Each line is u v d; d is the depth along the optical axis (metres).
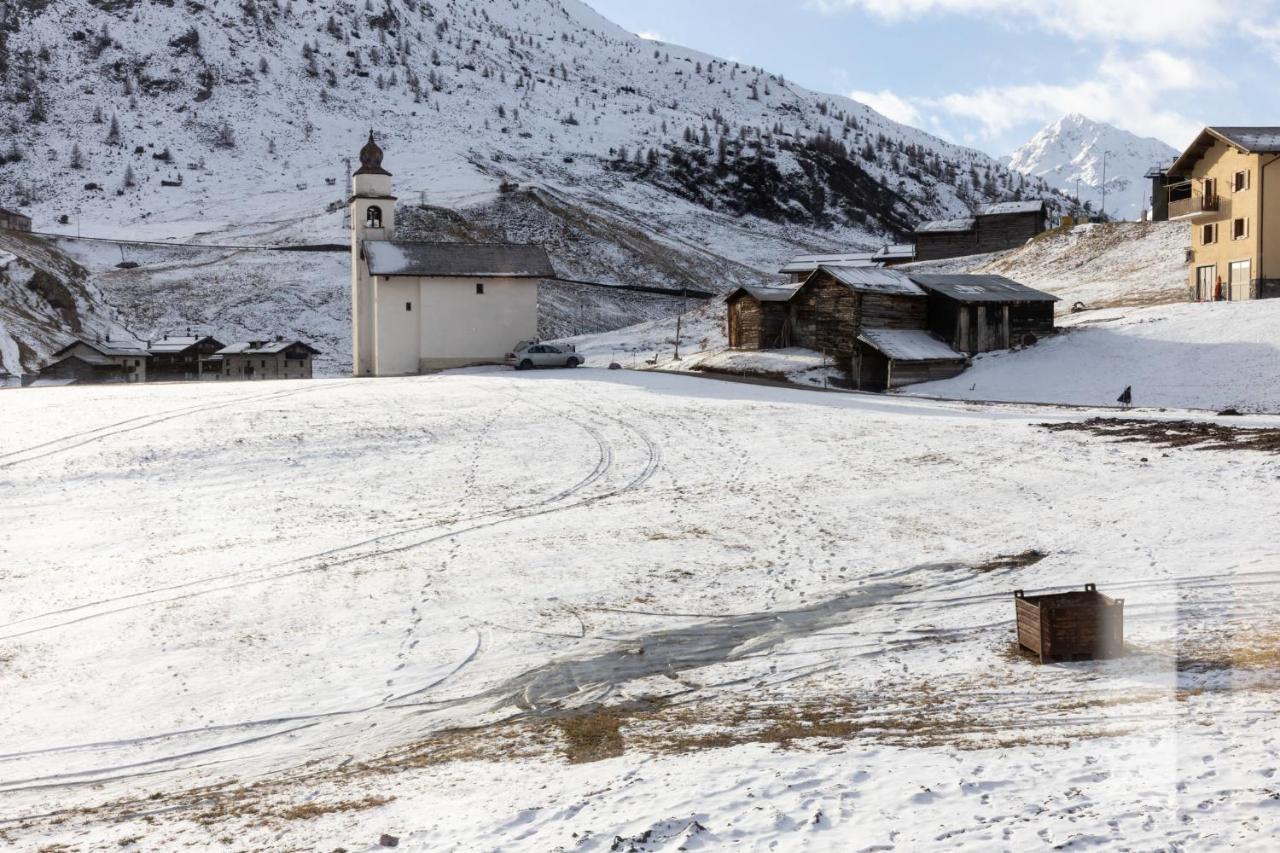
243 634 22.12
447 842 11.18
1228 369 47.75
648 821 11.09
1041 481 30.73
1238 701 12.54
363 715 17.81
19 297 129.00
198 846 12.24
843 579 23.67
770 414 44.97
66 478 35.50
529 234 190.88
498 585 24.58
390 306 72.69
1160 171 91.31
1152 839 8.83
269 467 37.00
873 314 60.62
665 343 88.75
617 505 31.56
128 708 18.69
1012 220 112.12
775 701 16.36
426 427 42.97
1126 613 18.55
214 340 119.12
